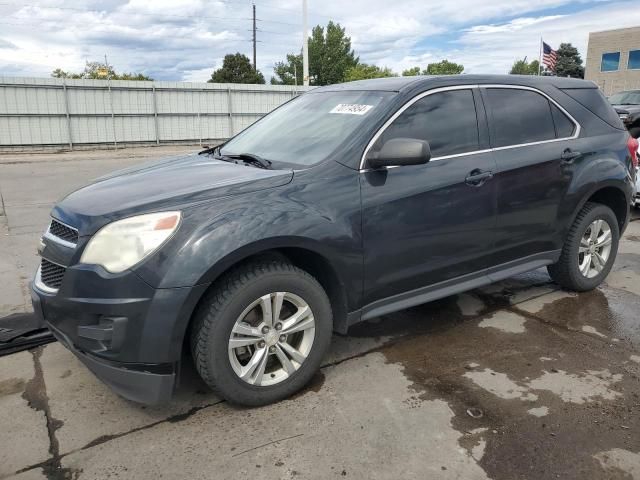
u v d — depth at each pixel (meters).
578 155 4.09
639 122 15.71
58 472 2.42
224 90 24.14
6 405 2.94
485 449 2.54
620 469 2.40
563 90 4.23
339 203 2.96
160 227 2.54
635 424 2.73
